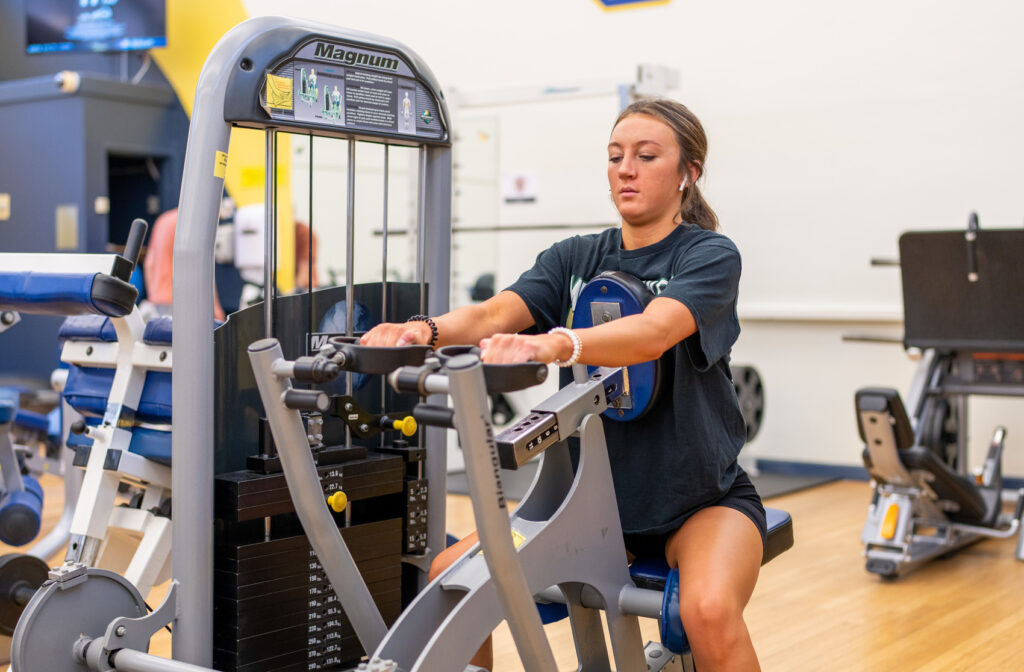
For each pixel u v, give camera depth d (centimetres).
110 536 200
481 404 124
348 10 593
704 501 171
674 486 170
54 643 163
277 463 180
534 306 187
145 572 185
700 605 150
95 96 529
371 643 164
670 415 172
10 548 340
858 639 272
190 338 167
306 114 179
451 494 451
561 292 191
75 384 209
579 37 547
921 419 363
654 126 173
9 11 643
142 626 166
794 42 500
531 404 534
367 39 189
